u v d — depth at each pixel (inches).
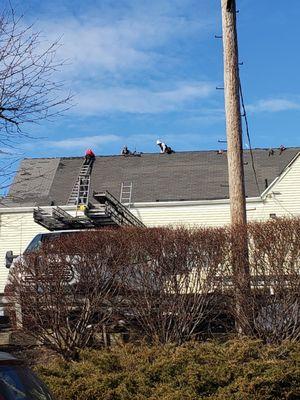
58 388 292.8
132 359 322.3
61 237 409.7
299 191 951.6
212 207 959.0
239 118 444.1
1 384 165.0
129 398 291.6
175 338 378.0
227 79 449.4
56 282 381.7
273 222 384.8
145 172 1168.2
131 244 387.9
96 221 595.2
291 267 374.6
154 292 383.9
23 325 382.9
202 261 385.4
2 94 350.6
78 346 379.6
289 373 302.7
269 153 1201.4
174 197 1071.0
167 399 282.7
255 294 377.7
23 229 946.7
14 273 388.5
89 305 382.6
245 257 382.0
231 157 438.6
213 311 383.6
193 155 1223.5
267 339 371.2
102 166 1205.1
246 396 288.2
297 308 372.2
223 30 456.8
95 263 386.3
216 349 324.8
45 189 1095.0
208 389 297.1
